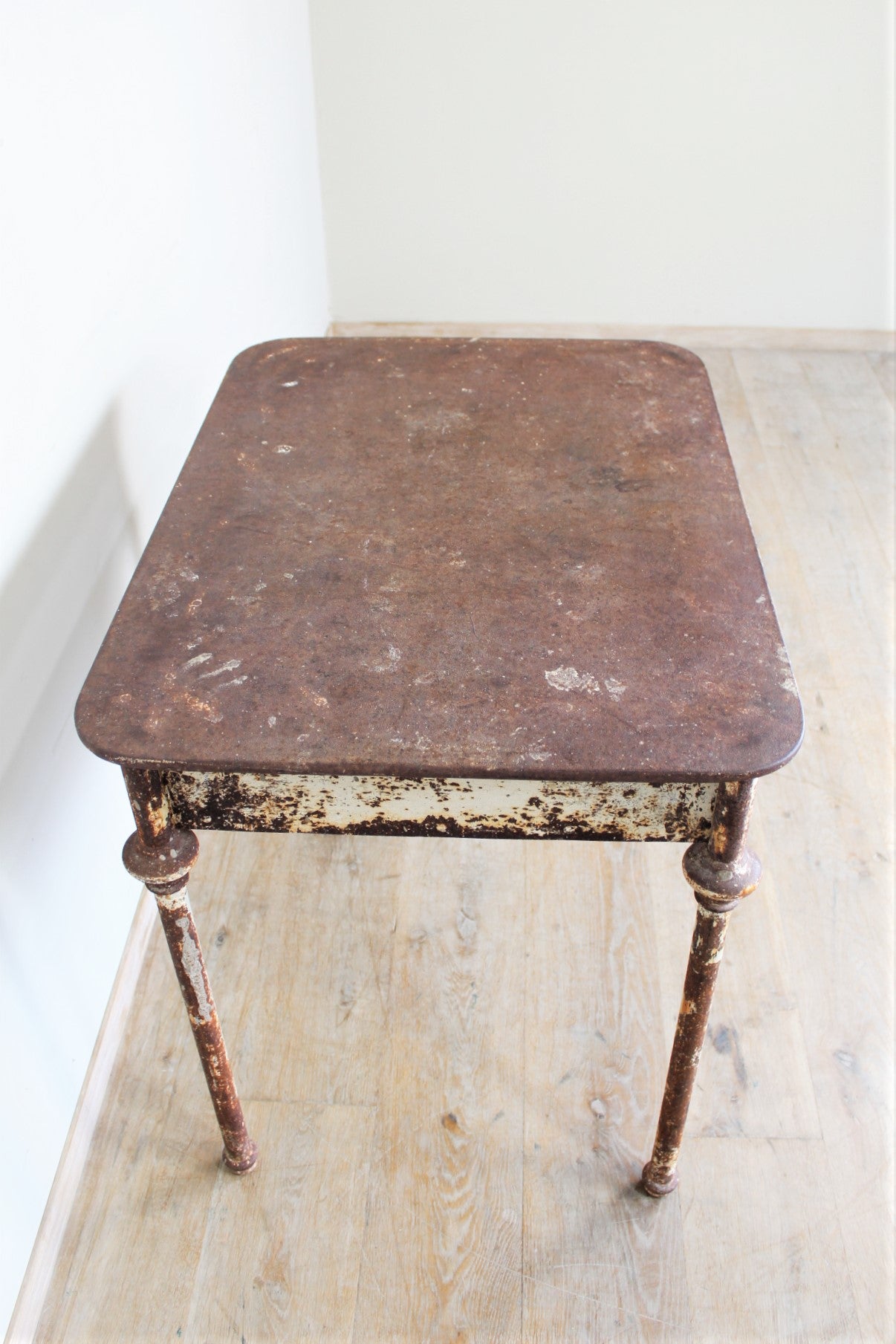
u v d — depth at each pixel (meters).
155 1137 1.54
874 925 1.83
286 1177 1.50
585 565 1.24
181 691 1.08
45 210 1.27
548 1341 1.35
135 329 1.60
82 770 1.48
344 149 3.11
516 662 1.11
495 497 1.35
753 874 1.11
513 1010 1.69
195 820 1.12
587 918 1.83
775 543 2.61
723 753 1.01
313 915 1.83
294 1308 1.37
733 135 3.06
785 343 3.42
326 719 1.05
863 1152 1.54
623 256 3.29
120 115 1.50
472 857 1.93
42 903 1.38
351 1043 1.65
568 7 2.86
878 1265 1.42
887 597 2.47
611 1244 1.43
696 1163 1.52
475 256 3.31
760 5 2.85
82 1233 1.44
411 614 1.17
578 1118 1.56
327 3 2.85
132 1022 1.68
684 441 1.46
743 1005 1.71
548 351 1.69
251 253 2.35
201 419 1.96
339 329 3.46
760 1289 1.40
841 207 3.17
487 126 3.06
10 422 1.21
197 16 1.86
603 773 1.00
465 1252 1.42
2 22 1.15
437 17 2.88
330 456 1.43
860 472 2.87
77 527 1.41
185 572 1.23
